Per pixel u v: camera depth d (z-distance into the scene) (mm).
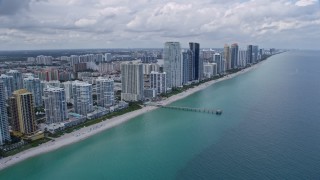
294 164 163875
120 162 177375
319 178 148375
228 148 190125
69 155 189375
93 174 163250
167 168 166625
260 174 154375
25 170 170000
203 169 162625
